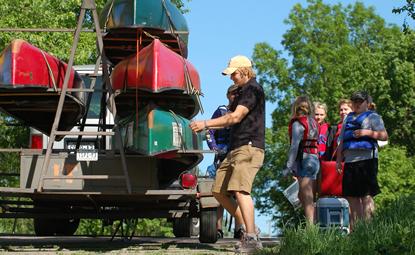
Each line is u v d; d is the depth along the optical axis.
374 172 12.23
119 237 18.11
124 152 12.76
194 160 13.56
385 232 9.43
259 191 60.34
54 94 13.45
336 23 62.91
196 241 15.66
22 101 13.86
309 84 61.28
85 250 12.44
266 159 60.34
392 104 62.75
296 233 10.12
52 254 11.68
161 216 14.12
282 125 60.78
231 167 11.67
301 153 12.55
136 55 12.91
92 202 13.70
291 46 62.06
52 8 31.08
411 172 56.94
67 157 12.73
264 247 11.68
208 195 12.88
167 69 12.68
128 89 12.74
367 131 12.12
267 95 62.00
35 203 14.02
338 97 59.69
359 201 12.32
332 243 9.58
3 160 30.84
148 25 13.88
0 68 12.88
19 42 12.97
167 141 12.52
